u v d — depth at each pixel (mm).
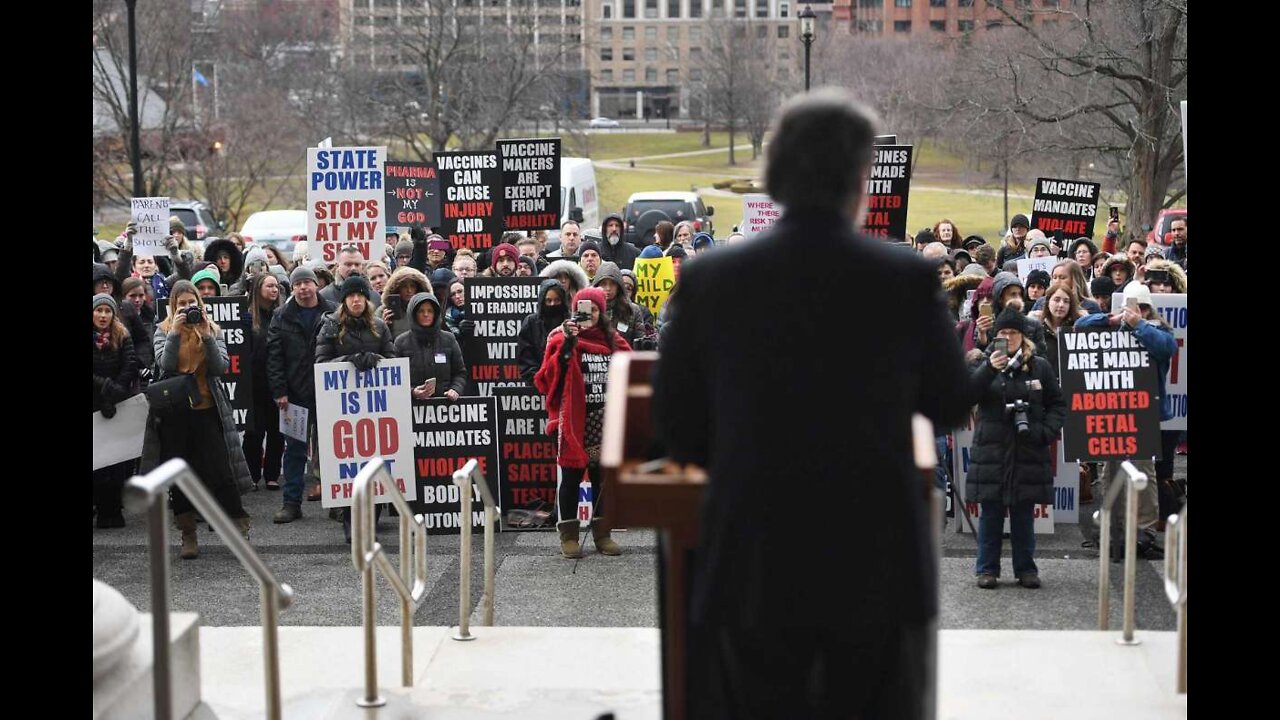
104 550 10680
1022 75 32906
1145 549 10031
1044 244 16281
